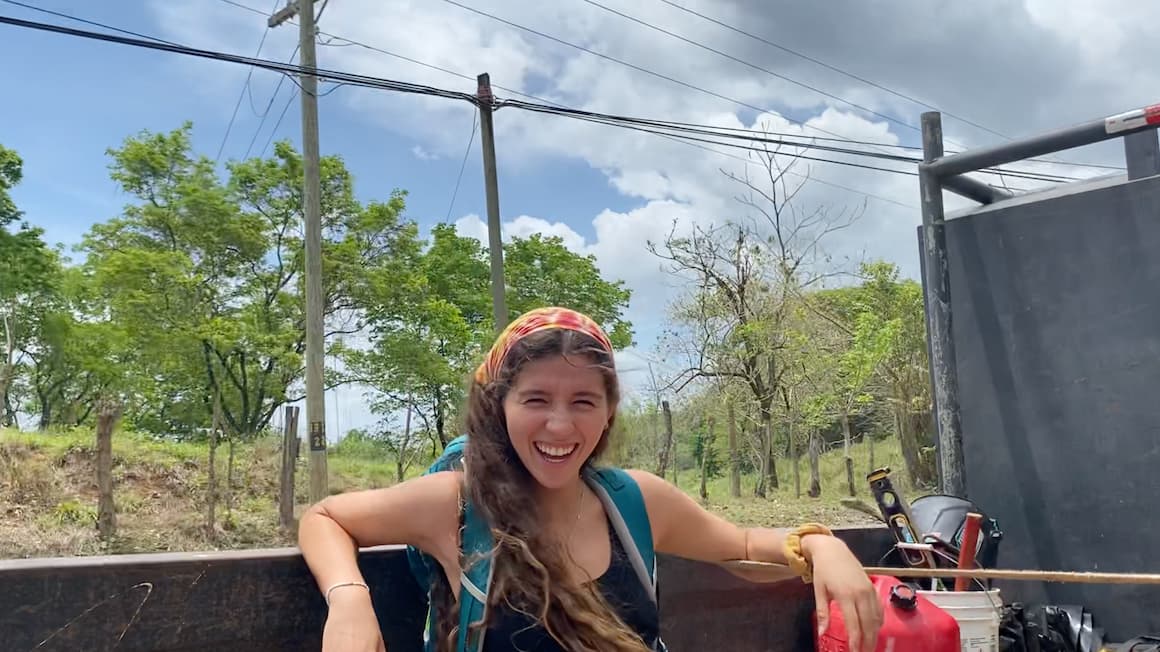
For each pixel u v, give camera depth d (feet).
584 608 6.20
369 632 5.80
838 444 108.06
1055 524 14.26
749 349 76.59
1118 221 13.64
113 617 6.77
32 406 102.99
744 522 52.03
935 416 15.46
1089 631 12.99
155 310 65.92
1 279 83.97
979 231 15.49
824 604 7.06
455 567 6.52
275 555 7.48
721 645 10.14
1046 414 14.44
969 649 10.21
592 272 114.73
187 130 74.59
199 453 58.13
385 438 77.10
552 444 6.45
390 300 79.20
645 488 7.24
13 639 6.42
